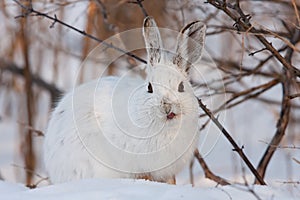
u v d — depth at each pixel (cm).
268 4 788
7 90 1130
